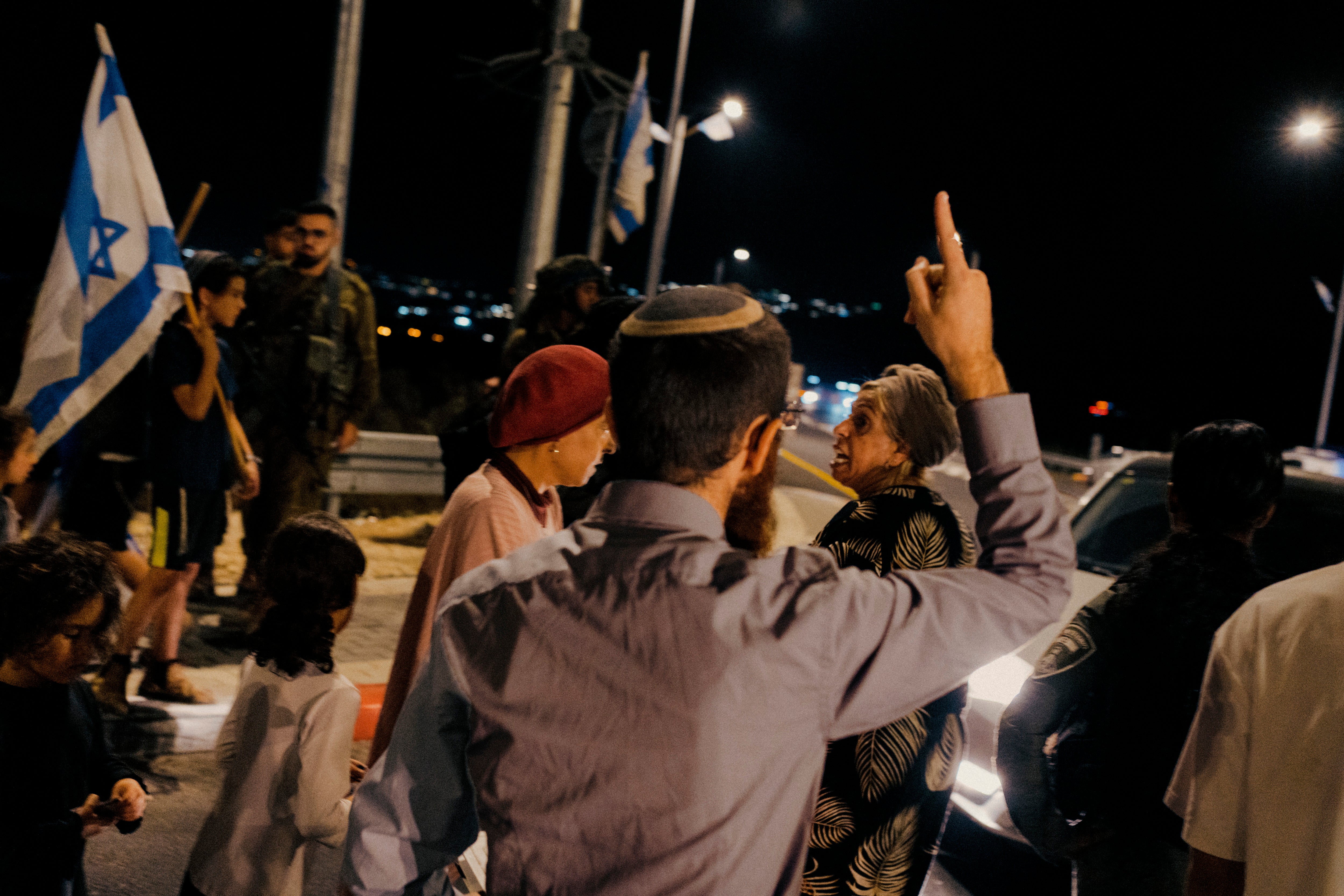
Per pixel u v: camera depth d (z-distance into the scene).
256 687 2.32
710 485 1.25
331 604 2.34
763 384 1.22
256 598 2.41
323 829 2.27
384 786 1.28
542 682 1.17
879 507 2.09
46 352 3.92
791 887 1.20
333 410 6.14
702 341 1.20
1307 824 1.49
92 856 3.35
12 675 1.99
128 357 3.92
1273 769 1.54
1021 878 3.05
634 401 1.23
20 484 3.49
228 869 2.28
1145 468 5.04
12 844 1.92
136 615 4.23
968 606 1.18
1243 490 2.06
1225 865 1.65
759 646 1.12
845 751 1.96
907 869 2.05
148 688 4.43
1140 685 2.02
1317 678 1.51
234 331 5.91
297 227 5.87
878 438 2.22
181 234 4.59
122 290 3.94
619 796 1.13
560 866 1.16
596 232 12.22
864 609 1.16
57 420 3.89
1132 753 2.03
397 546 8.50
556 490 3.01
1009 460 1.21
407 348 28.98
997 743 2.18
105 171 3.97
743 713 1.12
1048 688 2.07
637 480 1.25
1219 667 1.66
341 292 6.26
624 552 1.19
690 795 1.11
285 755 2.28
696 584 1.15
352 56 7.11
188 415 4.32
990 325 1.23
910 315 1.28
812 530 11.33
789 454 22.53
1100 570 4.54
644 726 1.12
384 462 8.59
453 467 3.28
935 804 2.07
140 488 4.36
